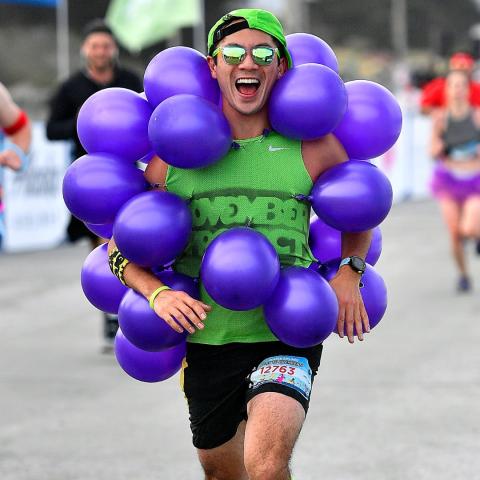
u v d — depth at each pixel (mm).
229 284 9250
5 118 14422
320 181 9867
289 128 9633
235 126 9836
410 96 79375
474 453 13867
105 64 20219
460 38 139500
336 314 9648
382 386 17203
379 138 10141
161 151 9523
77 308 25000
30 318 23734
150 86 10039
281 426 9125
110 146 10055
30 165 34812
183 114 9375
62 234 36312
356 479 12945
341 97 9633
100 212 9898
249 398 9500
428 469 13266
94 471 13367
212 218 9781
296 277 9555
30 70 70500
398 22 127062
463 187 26219
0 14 74438
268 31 9609
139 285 9711
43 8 75812
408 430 14836
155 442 14562
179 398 16875
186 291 9750
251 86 9617
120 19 44375
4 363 19250
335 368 18469
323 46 10492
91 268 10430
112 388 17469
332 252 10602
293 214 9820
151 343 9797
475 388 17016
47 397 16906
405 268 30531
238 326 9812
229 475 10258
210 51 9867
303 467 13383
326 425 15109
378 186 9797
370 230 10289
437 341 20625
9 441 14625
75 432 15039
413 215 45500
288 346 9883
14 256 33531
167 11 43781
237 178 9766
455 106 26453
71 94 20266
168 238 9523
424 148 56406
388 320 22828
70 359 19562
